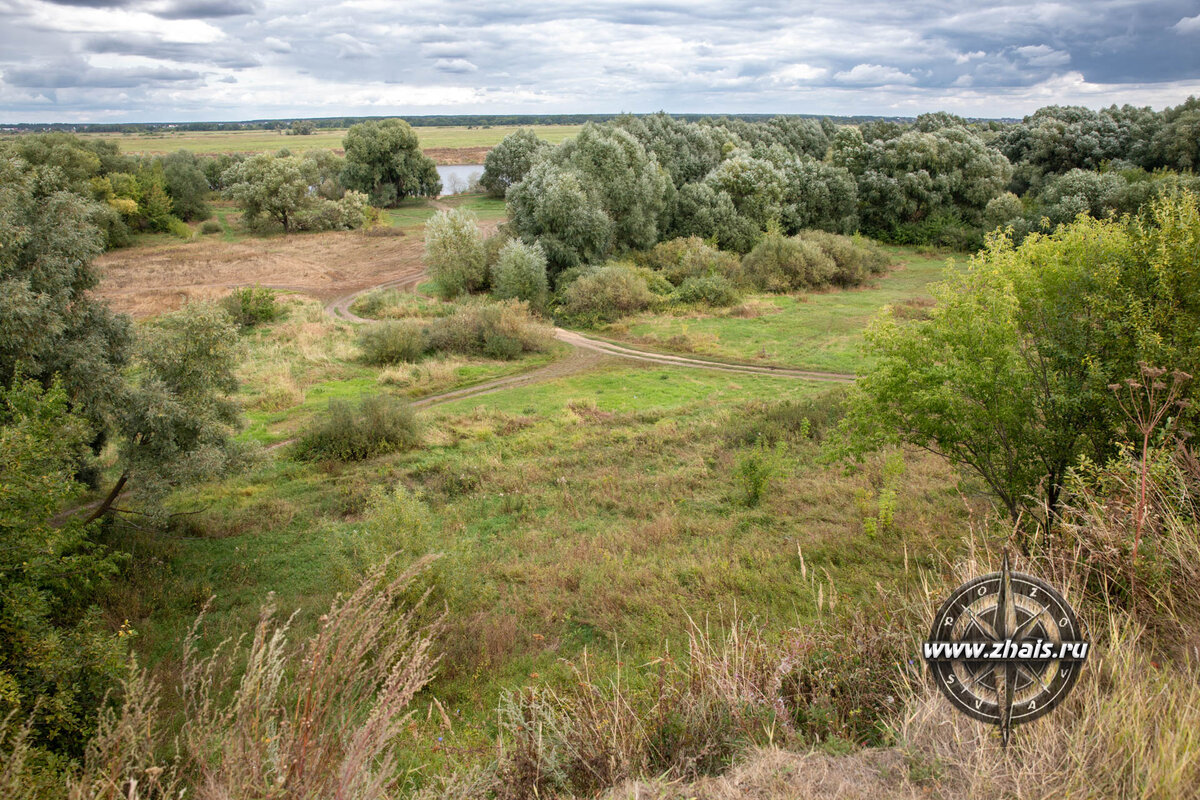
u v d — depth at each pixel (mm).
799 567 14211
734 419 26844
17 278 14320
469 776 5750
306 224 74750
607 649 11766
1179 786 3725
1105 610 5805
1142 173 60812
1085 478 8570
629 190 53625
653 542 16625
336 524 18469
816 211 66688
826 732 5469
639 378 33594
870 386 14625
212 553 16891
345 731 4598
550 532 17766
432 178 97812
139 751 5238
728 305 46906
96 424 15398
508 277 44344
